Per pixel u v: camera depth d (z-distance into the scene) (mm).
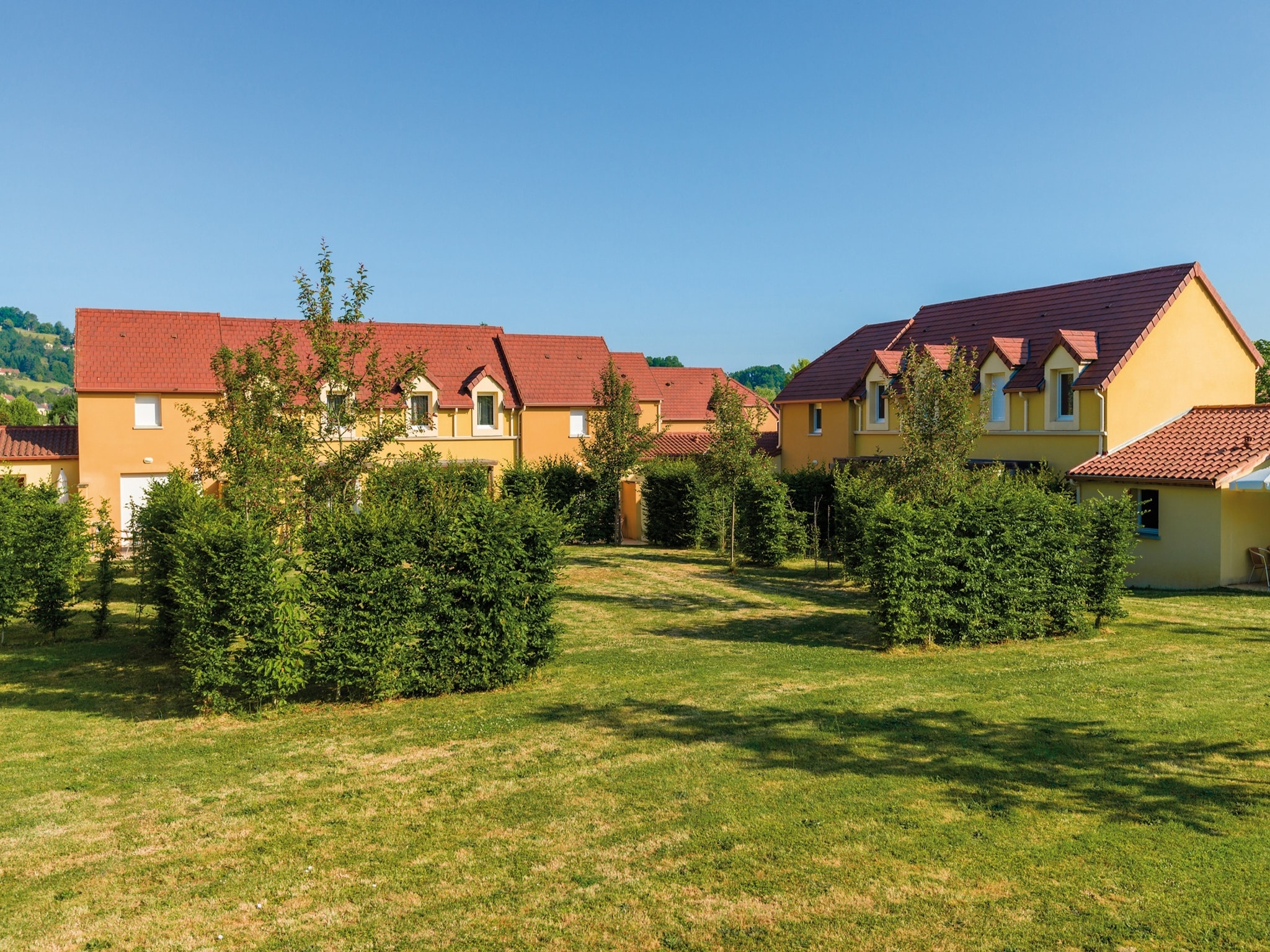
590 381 45656
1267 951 6469
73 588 19812
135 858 8531
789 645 17969
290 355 17969
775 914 7230
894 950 6684
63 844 8844
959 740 11336
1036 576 17828
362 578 13523
